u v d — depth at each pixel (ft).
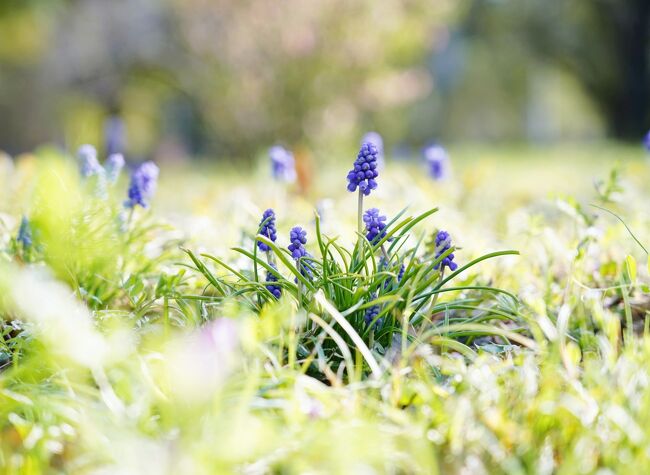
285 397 2.87
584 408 2.75
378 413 2.82
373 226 3.34
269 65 13.06
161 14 21.80
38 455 2.67
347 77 13.24
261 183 7.02
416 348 3.14
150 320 3.39
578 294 3.47
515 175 10.14
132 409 2.78
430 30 14.05
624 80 25.46
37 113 24.20
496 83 32.73
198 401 2.69
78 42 23.52
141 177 3.99
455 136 33.14
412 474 2.64
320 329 3.24
